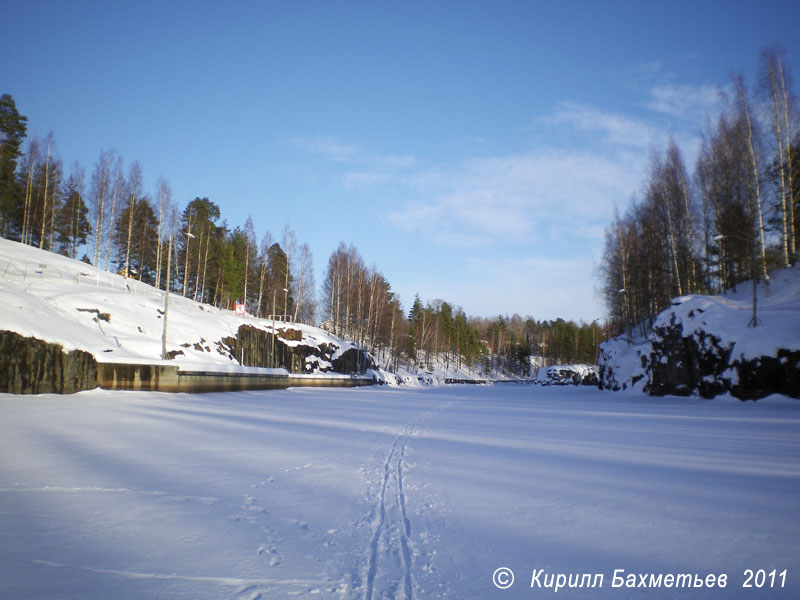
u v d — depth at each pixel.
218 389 32.25
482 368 125.81
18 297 25.55
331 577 4.20
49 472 7.98
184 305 48.44
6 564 4.38
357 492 7.08
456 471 8.65
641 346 42.50
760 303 32.34
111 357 25.58
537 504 6.54
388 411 22.95
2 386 20.80
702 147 39.91
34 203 54.03
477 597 3.85
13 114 46.84
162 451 10.12
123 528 5.39
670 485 7.63
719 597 3.90
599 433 14.45
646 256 44.28
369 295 74.88
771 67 33.75
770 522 5.81
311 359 56.47
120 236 56.31
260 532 5.34
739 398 27.27
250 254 70.31
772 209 34.84
